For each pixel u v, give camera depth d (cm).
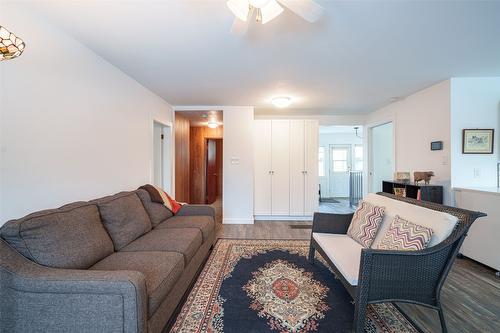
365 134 505
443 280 146
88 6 151
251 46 206
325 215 252
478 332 153
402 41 199
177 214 302
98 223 175
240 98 374
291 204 452
